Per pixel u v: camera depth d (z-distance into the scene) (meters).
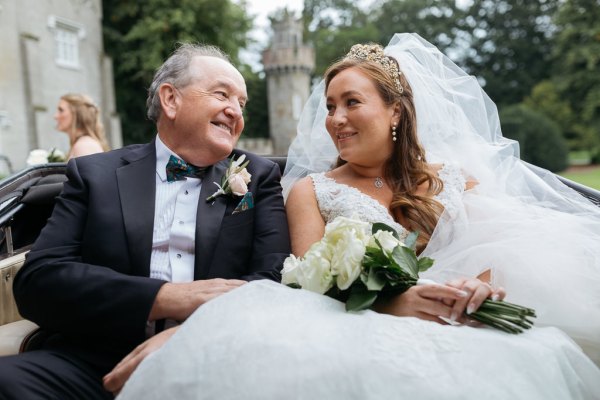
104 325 1.82
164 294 1.81
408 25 52.91
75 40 22.94
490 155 2.62
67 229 2.03
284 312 1.51
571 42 33.78
